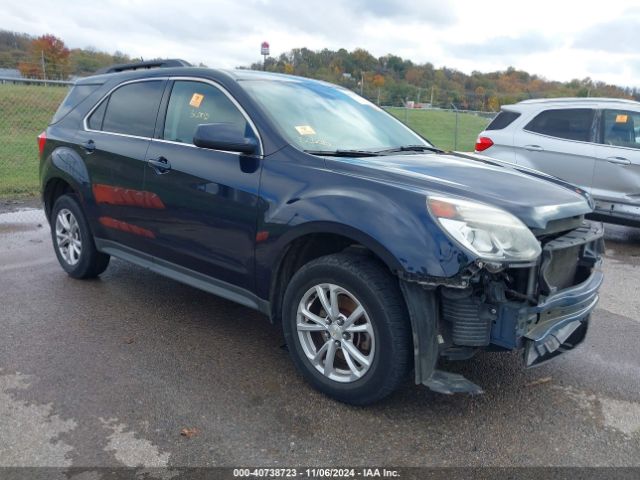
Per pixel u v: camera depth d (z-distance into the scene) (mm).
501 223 2857
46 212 5504
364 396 3123
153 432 2939
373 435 2980
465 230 2816
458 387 2924
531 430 3084
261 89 3977
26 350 3811
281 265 3516
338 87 4734
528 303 2947
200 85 4113
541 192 3326
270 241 3414
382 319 2979
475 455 2852
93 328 4203
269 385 3451
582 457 2863
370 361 3080
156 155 4148
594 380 3676
